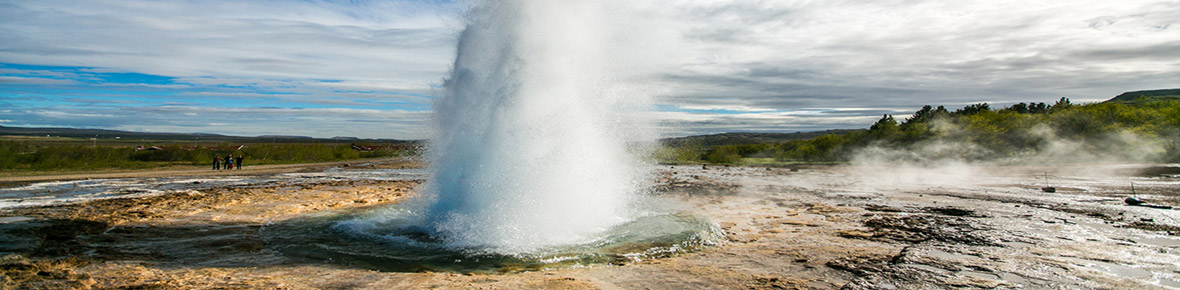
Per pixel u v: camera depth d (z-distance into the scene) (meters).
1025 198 15.68
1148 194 16.41
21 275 5.86
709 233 9.02
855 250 7.76
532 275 6.16
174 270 6.32
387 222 9.77
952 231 9.52
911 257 7.23
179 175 27.72
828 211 12.59
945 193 17.61
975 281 5.92
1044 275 6.18
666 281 5.95
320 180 24.17
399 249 7.50
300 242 8.03
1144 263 6.76
